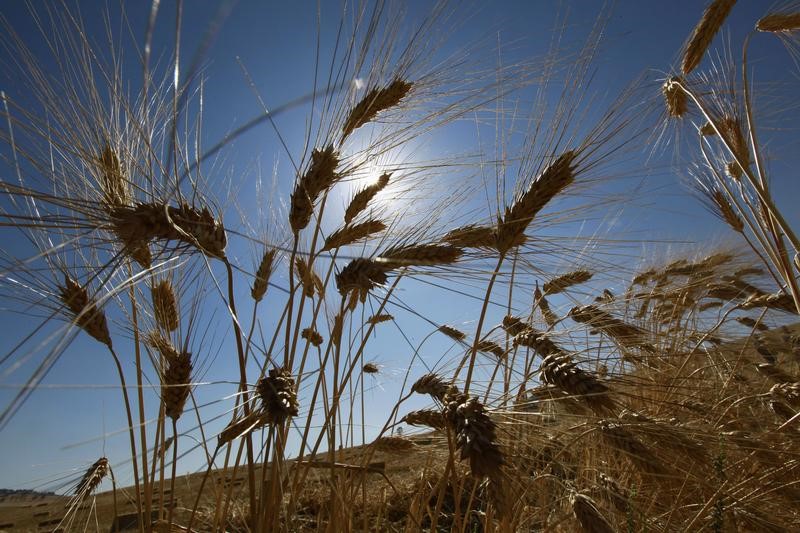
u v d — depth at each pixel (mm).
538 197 370
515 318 440
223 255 310
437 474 484
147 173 312
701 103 551
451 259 365
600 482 368
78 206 269
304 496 460
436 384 366
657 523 362
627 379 342
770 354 537
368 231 436
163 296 387
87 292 307
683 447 331
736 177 561
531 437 351
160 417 364
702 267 603
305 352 363
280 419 261
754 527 336
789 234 421
